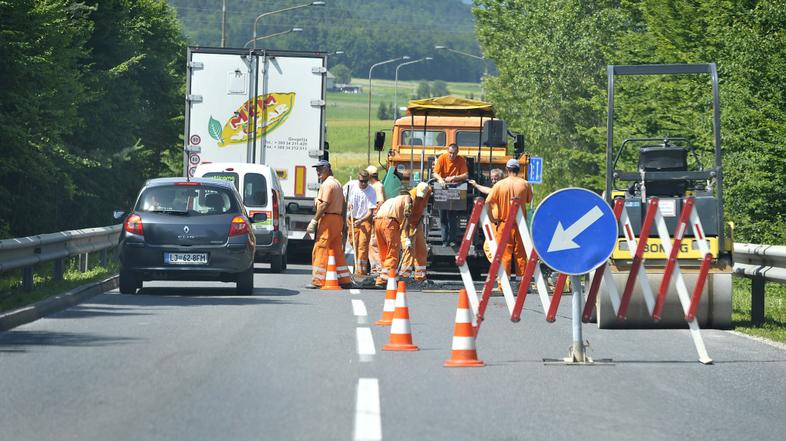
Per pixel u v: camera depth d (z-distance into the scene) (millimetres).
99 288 45438
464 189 52625
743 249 37656
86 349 28109
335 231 49938
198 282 52938
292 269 66938
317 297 44781
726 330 34656
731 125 68125
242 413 20125
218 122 67062
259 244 60781
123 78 99438
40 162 68375
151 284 51094
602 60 119125
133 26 112125
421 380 24016
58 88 70188
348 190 54188
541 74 124062
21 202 72562
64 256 45938
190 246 44000
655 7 85938
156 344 29141
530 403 21562
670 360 27781
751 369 26375
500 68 153500
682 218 28109
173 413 20062
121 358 26594
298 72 67438
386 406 20969
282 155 67562
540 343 30766
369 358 27125
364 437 18250
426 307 41406
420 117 63188
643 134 91750
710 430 19375
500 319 37312
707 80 73688
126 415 19875
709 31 75812
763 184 65688
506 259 46531
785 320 37812
